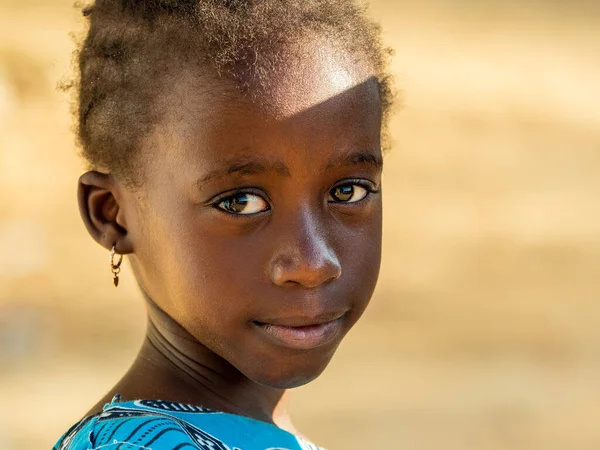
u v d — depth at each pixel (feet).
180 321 9.96
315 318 9.50
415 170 62.44
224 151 9.32
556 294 49.24
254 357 9.66
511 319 46.06
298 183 9.42
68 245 47.73
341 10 10.05
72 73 11.84
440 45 77.30
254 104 9.32
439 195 59.88
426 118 67.82
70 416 33.58
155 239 9.96
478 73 74.13
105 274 45.83
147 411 9.37
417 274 50.21
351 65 9.80
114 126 10.17
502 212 58.34
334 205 9.73
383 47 10.91
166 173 9.70
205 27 9.55
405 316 45.50
